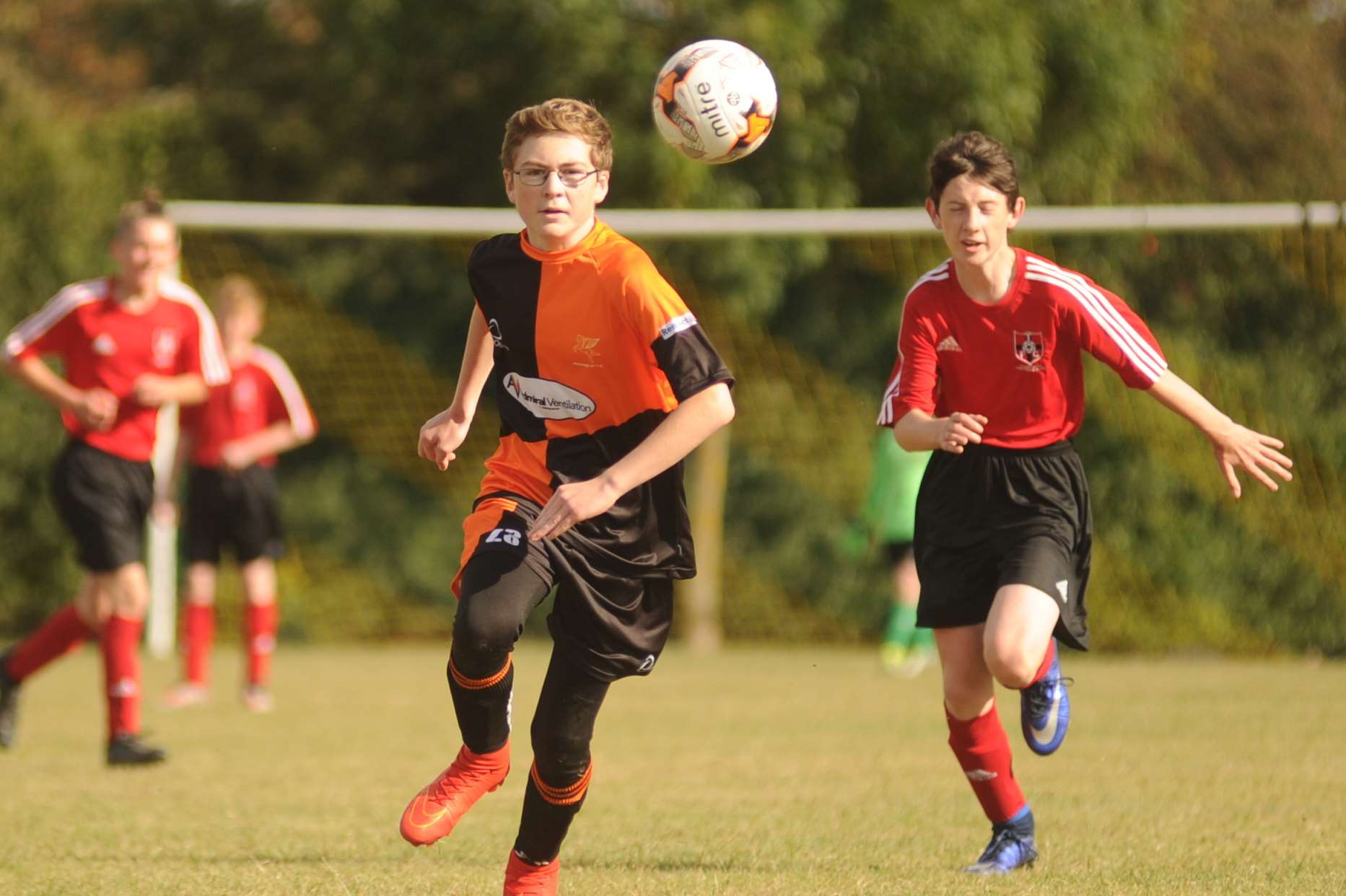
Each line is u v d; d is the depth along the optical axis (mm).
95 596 25703
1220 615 46000
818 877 15461
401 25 55344
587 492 12297
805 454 51500
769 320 51562
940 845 17531
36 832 18406
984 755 16156
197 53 65000
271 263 55531
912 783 22469
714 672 41625
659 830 18531
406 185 58781
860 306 51438
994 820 16375
